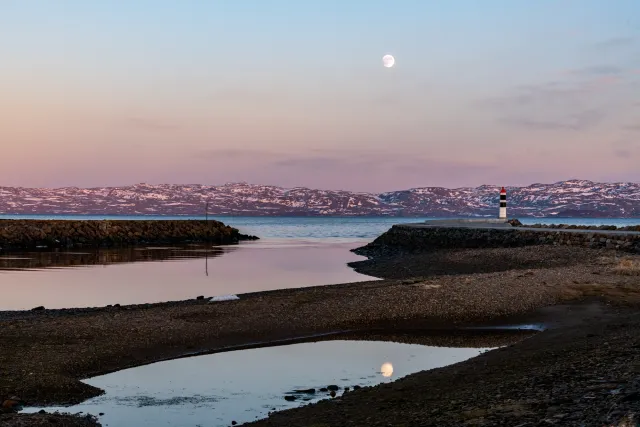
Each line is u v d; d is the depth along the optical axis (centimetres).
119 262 6031
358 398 1489
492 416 1127
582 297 2936
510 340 2339
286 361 2031
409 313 2738
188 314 2659
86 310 2848
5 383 1681
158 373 1878
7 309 3128
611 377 1294
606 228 6975
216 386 1730
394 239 7706
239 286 4062
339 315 2694
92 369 1916
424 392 1469
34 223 8700
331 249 8106
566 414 1059
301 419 1351
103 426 1404
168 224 10206
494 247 6188
